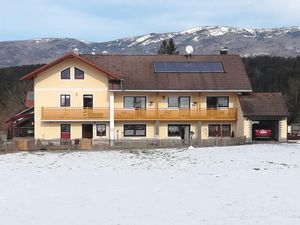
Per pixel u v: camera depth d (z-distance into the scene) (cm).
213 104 5691
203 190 2403
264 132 5572
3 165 3538
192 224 1747
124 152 4488
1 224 1784
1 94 10669
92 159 3919
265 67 14638
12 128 6094
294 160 3641
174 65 5884
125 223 1778
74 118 5397
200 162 3609
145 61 5956
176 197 2239
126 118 5481
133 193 2350
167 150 4616
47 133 5450
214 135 5662
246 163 3491
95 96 5494
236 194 2277
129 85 5488
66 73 5475
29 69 12675
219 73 5781
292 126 6706
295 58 15000
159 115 5528
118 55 6041
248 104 5519
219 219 1811
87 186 2573
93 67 5462
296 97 9694
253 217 1827
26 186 2591
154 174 3020
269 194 2253
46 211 1984
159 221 1800
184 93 5628
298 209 1941
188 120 5569
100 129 5519
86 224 1775
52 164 3603
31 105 6994
